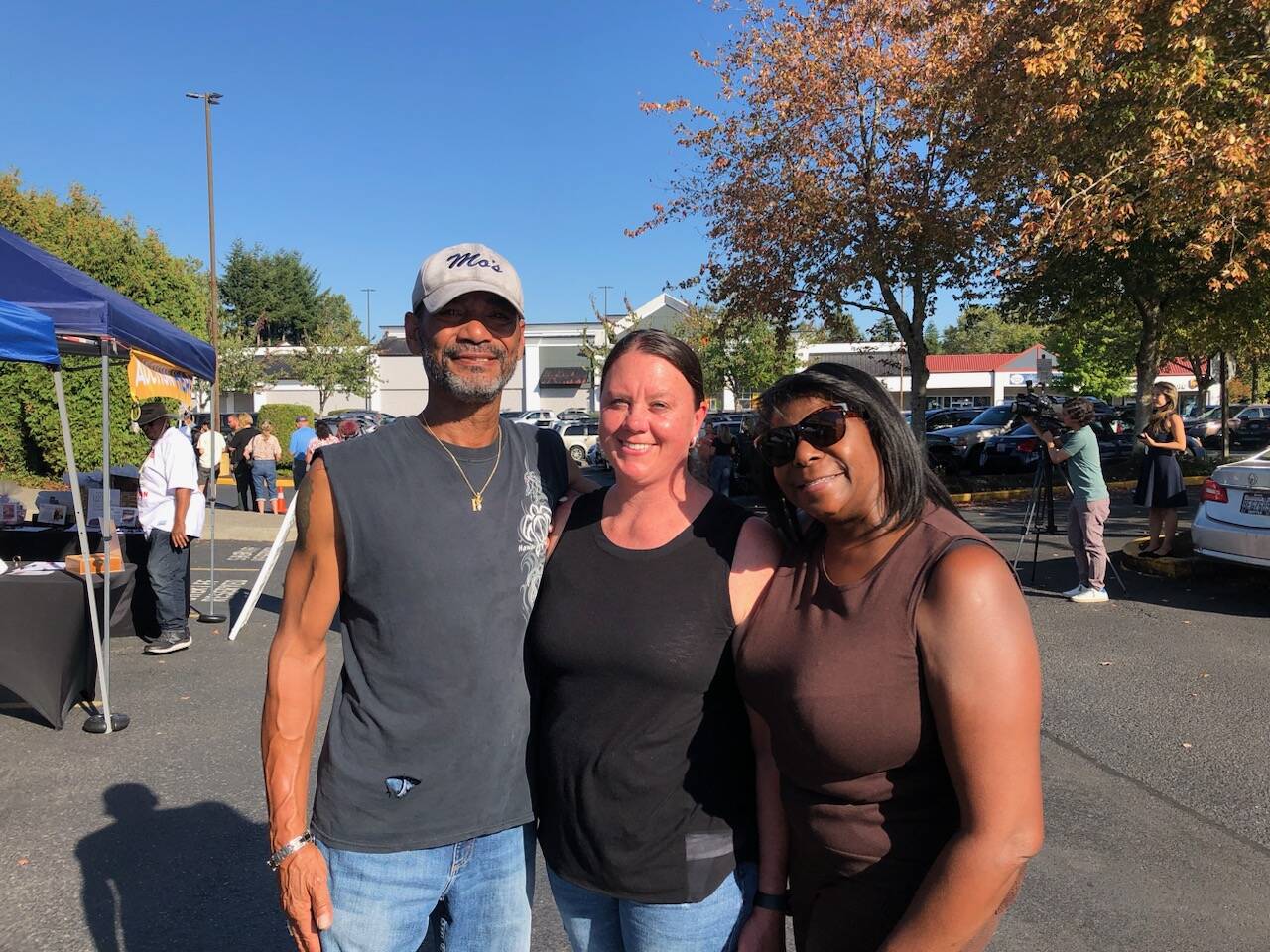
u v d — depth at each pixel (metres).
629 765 1.61
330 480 1.70
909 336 14.20
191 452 6.16
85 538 4.63
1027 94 9.56
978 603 1.26
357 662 1.75
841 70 13.03
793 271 14.08
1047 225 9.07
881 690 1.33
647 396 1.64
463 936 1.86
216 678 5.54
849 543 1.44
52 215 16.64
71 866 3.20
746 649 1.55
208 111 24.50
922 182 13.13
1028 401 7.66
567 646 1.67
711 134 14.03
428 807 1.72
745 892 1.68
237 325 41.25
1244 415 32.44
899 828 1.38
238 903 2.96
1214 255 12.08
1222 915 2.82
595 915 1.73
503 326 1.82
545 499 1.88
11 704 5.02
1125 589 7.59
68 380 14.69
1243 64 8.48
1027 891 2.98
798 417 1.40
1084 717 4.60
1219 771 3.91
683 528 1.69
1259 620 6.45
